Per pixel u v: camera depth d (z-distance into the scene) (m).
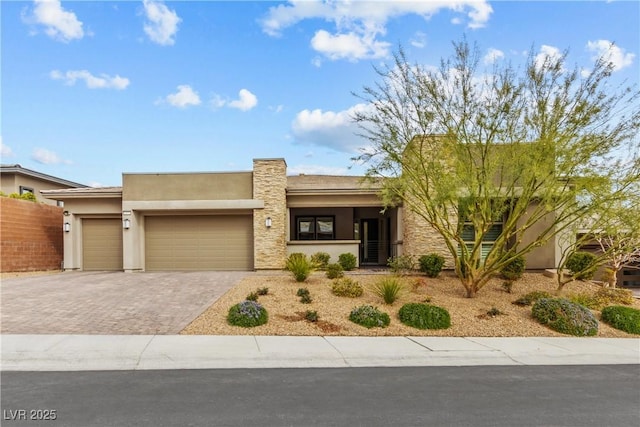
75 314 9.97
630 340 9.34
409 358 7.56
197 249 19.03
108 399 5.26
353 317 9.90
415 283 13.41
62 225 21.58
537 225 16.47
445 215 12.18
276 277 15.45
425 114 11.28
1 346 7.46
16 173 23.91
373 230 22.00
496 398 5.57
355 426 4.56
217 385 5.86
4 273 17.56
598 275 18.52
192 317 9.80
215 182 18.53
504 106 10.81
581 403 5.45
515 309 11.44
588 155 10.45
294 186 20.48
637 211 11.14
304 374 6.48
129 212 18.38
